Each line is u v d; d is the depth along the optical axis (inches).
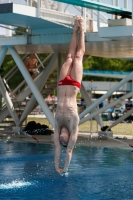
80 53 658.8
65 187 679.1
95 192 650.2
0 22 1112.2
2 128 1418.6
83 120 1166.3
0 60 1261.1
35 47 1266.0
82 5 960.3
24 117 1349.7
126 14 1050.1
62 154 977.5
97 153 996.6
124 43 1129.4
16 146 1091.3
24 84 1534.2
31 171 791.1
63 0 916.6
